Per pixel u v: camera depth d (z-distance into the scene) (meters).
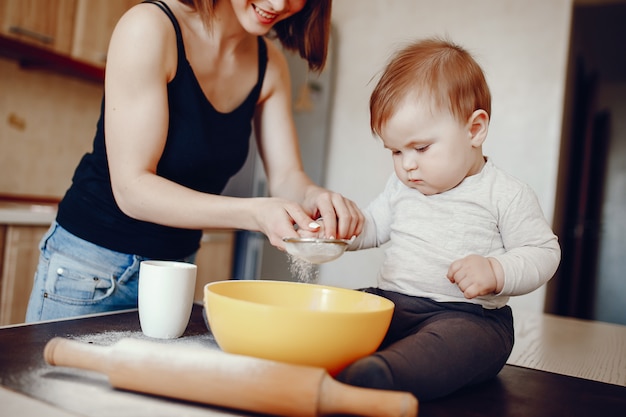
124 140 0.99
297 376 0.53
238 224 0.93
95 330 0.84
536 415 0.65
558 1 3.08
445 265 0.88
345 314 0.61
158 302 0.82
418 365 0.64
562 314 4.58
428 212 0.93
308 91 3.41
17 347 0.71
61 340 0.62
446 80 0.88
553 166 3.05
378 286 0.98
